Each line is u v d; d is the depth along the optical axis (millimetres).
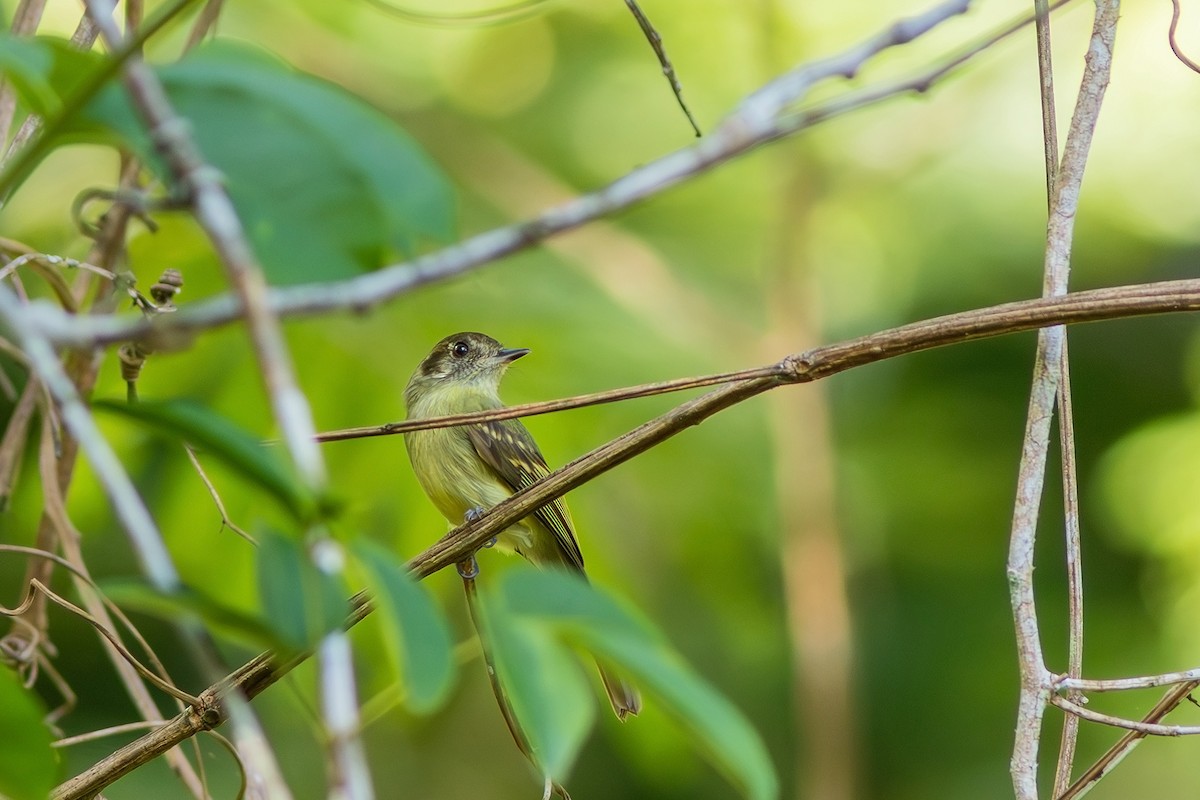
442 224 2990
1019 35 13805
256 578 2719
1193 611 14250
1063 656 14562
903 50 13820
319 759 10719
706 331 12195
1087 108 5094
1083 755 13734
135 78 2686
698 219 13734
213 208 2631
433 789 12656
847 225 14102
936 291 14156
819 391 12180
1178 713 10195
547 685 2709
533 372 10500
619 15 13930
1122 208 14617
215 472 8727
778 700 12898
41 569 6121
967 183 14211
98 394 8367
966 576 14688
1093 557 14992
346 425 9961
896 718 14539
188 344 2742
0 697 3789
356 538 2625
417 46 13203
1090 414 15617
